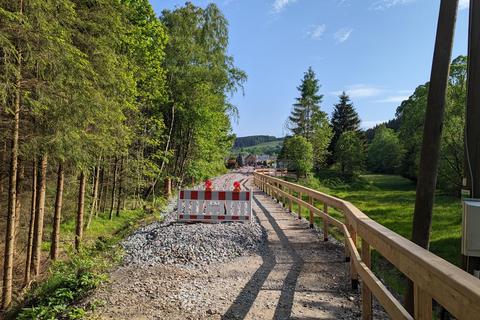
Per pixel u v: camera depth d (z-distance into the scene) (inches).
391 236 109.7
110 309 175.2
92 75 321.1
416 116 1434.5
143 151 831.1
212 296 192.5
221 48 992.9
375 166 2822.3
